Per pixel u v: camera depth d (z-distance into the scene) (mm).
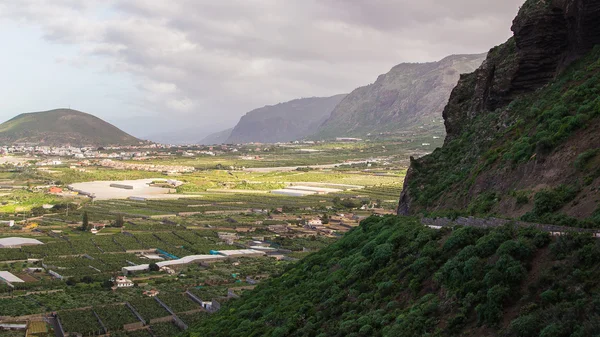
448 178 90312
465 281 46656
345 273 68688
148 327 146625
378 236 71000
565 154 60125
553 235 45250
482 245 48188
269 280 106938
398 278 56344
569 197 54094
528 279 42312
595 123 60250
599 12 77438
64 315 153375
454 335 42188
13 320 149500
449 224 63438
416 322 45875
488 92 100500
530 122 77625
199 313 153000
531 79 90000
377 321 50656
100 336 139625
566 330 35250
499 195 67562
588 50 80812
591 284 37844
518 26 91938
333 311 59906
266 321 73438
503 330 39250
